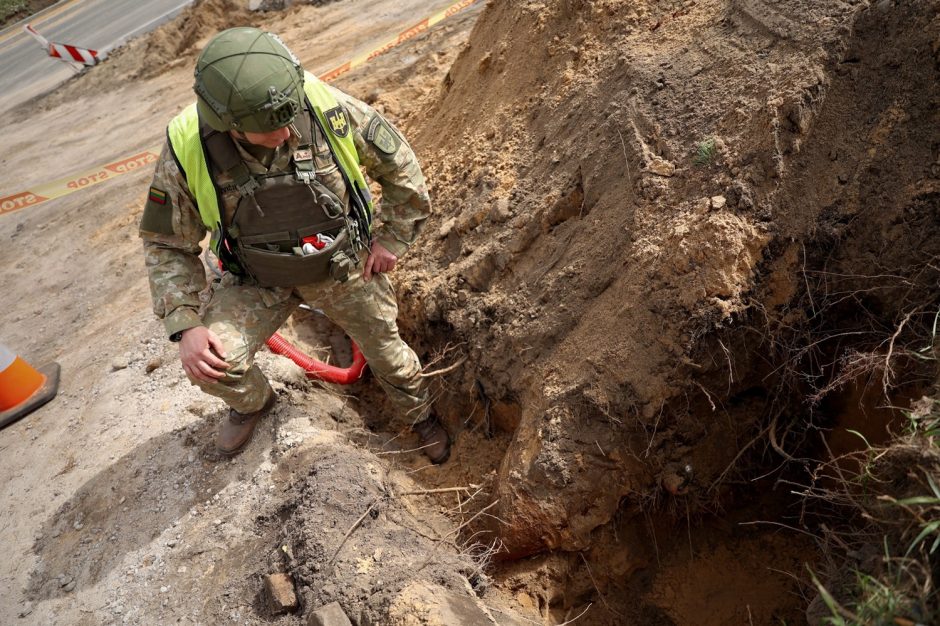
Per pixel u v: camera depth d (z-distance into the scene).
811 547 2.78
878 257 2.50
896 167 2.51
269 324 2.82
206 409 3.52
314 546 2.62
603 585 2.87
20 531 3.21
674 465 2.79
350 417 3.54
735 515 2.96
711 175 2.75
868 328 2.58
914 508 1.79
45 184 7.52
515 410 3.21
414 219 2.79
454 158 4.15
